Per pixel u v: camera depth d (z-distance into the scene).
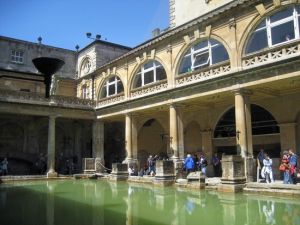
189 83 20.34
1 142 28.42
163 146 29.81
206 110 24.12
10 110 25.50
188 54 21.58
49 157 26.61
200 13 22.48
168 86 22.17
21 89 30.78
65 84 34.19
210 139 23.75
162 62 23.19
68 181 23.12
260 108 21.47
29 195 15.02
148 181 20.33
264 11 16.92
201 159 19.78
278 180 18.14
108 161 32.78
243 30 17.84
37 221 9.12
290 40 15.79
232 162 15.29
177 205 11.98
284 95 19.58
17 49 32.19
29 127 29.91
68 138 32.16
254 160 16.69
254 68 16.77
